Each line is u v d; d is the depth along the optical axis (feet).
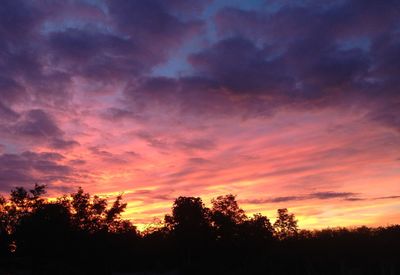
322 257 186.80
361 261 178.50
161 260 279.69
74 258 179.42
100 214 186.60
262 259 213.87
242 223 278.67
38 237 175.52
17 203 194.29
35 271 181.06
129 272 269.85
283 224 296.30
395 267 162.81
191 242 276.41
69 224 181.06
